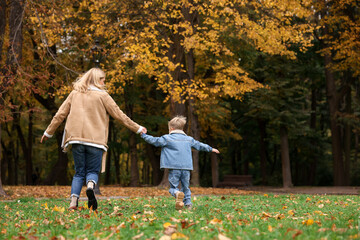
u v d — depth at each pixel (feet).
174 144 19.69
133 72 58.90
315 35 83.56
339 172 90.02
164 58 44.50
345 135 97.09
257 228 12.34
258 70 81.56
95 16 47.67
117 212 18.17
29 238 11.15
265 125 106.52
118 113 18.07
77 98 17.63
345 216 16.63
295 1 47.73
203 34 50.29
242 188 80.74
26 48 64.23
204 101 68.54
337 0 68.13
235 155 134.51
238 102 89.71
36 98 76.95
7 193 40.52
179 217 15.79
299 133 87.35
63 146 17.67
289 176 85.87
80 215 16.05
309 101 121.90
